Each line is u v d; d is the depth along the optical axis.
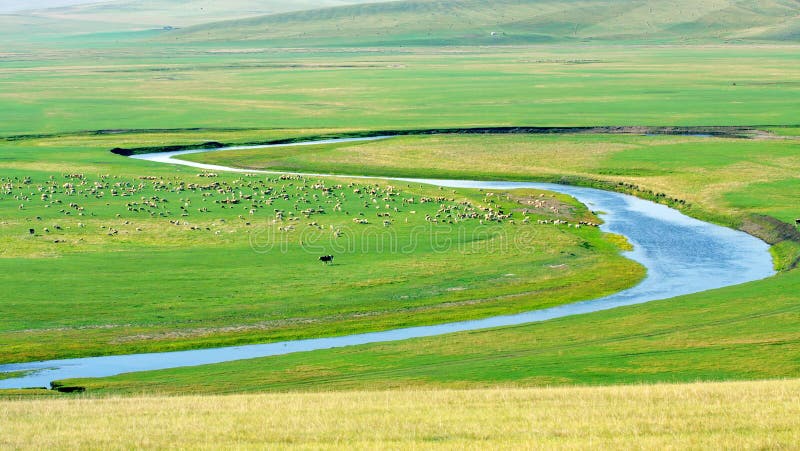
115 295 100.62
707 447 44.06
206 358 82.50
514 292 103.75
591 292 103.75
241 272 111.12
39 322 91.12
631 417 50.84
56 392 69.94
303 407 55.97
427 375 71.75
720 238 131.25
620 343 80.06
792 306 89.94
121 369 79.19
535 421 50.34
